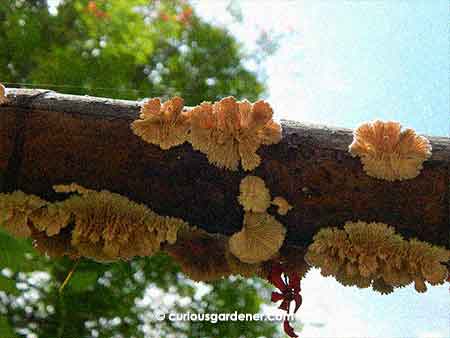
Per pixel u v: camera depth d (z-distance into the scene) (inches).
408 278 7.9
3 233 13.0
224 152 7.8
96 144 7.9
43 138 7.9
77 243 8.2
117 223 8.0
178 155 7.8
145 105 7.9
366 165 7.8
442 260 7.8
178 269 23.7
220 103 7.7
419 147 7.8
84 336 21.4
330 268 7.9
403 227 7.9
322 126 8.2
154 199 8.0
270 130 7.8
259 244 7.9
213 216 8.1
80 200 8.0
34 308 21.1
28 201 8.0
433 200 7.8
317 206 7.9
